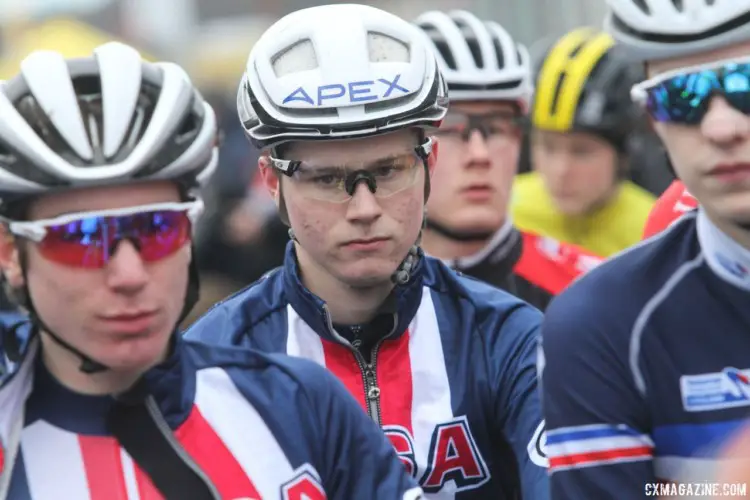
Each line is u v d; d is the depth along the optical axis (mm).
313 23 7961
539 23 22594
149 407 6258
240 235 20016
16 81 6242
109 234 5926
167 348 6348
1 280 6531
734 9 6270
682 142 6512
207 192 21031
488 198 10664
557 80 12656
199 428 6340
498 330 8352
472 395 8211
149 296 6012
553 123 12617
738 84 6312
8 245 6148
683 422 6742
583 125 12492
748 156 6328
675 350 6723
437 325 8383
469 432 8164
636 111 12594
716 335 6680
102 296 5957
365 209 7629
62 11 39094
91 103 6133
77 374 6262
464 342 8328
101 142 6039
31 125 6039
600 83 12516
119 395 6246
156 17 47219
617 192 13203
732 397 6668
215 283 20219
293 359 6715
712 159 6391
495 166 10703
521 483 7949
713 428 6684
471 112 10609
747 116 6324
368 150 7648
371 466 6637
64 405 6262
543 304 12000
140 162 5922
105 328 5980
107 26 44875
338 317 8258
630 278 6828
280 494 6340
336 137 7570
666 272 6801
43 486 6148
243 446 6359
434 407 8195
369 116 7562
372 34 7938
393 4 35906
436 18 11195
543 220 13344
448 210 10648
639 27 6594
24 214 6047
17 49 30281
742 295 6645
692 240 6820
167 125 6090
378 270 7746
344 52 7727
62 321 6027
